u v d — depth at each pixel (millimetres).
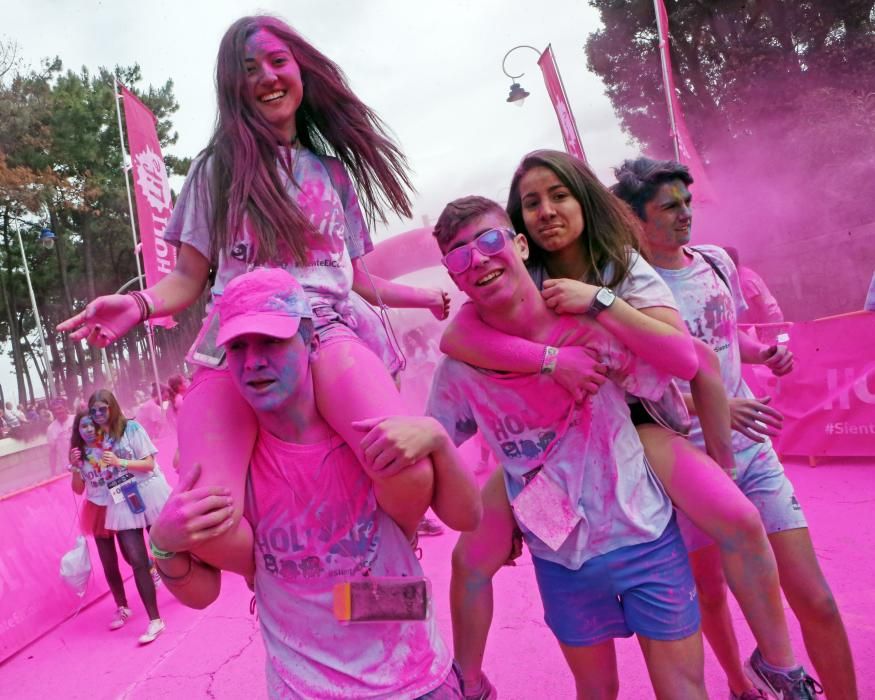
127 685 4109
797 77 20266
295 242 1799
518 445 2182
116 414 5172
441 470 1623
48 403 31266
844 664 2441
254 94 1868
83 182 34531
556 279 2100
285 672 1730
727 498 2078
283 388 1573
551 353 2043
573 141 9547
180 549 1534
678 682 2041
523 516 2145
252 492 1713
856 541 4332
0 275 38594
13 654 4934
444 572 4938
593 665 2205
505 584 4531
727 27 21078
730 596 3883
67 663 4652
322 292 1860
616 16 22938
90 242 38469
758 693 2717
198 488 1571
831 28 20484
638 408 2281
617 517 2072
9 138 31453
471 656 2324
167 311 1886
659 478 2172
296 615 1735
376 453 1500
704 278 2707
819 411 6188
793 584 2447
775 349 2908
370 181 2268
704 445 2529
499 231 2016
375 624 1706
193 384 1766
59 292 40375
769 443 2605
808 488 5566
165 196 9891
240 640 4465
